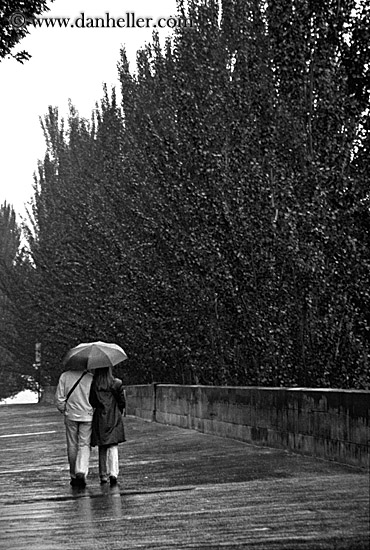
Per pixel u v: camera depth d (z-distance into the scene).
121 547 10.38
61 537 11.39
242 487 14.67
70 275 49.41
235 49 28.11
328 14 24.36
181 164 29.83
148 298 33.53
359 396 16.03
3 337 70.69
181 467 18.58
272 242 24.72
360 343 23.48
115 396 17.05
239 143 25.98
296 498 12.81
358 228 23.44
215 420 25.19
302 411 18.67
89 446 17.02
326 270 23.39
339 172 23.58
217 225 25.44
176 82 29.61
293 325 24.55
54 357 59.47
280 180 24.55
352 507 11.59
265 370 25.05
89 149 52.25
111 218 40.69
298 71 24.81
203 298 29.48
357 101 24.22
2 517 13.51
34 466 20.97
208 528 11.16
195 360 30.23
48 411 51.69
